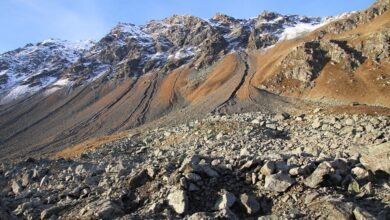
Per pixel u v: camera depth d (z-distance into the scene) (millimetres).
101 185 19562
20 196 21500
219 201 16094
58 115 197625
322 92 129625
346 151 23328
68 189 20656
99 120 168125
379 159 17609
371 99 117062
